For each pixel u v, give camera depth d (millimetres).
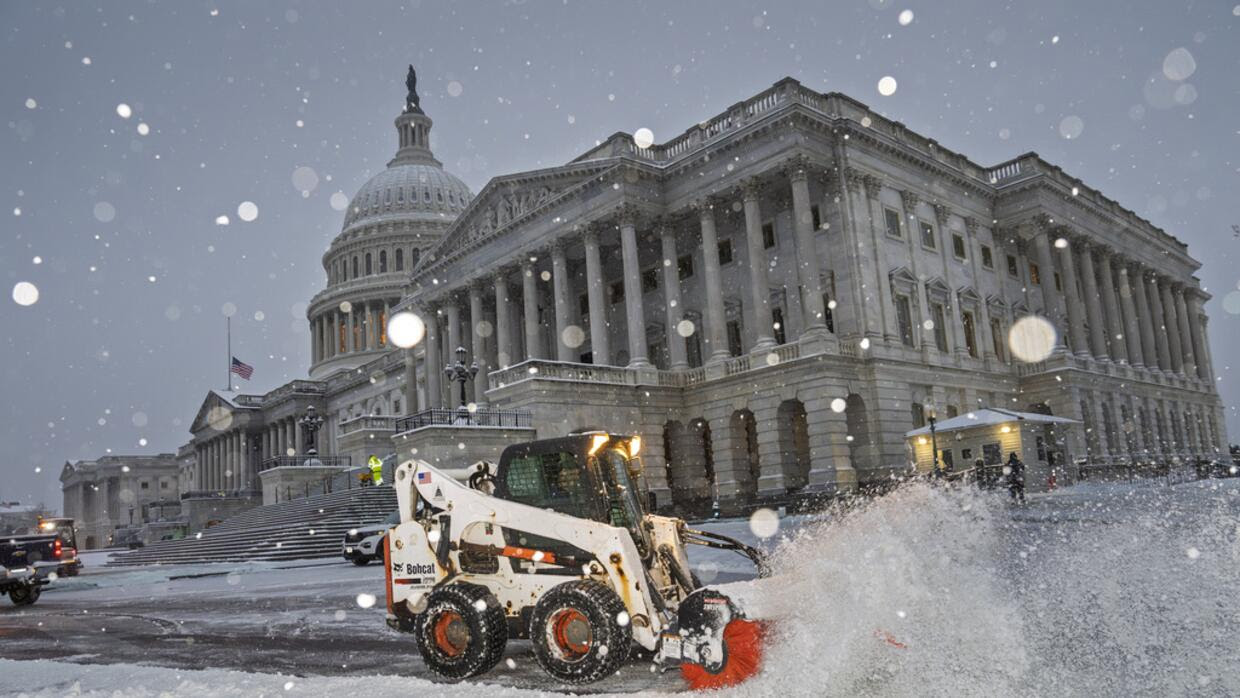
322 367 114875
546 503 9180
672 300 48875
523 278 54875
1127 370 61531
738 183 45781
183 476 141500
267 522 51469
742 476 45594
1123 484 40000
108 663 11430
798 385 42031
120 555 60312
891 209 47656
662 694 7262
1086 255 61375
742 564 18234
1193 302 80125
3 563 24719
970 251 53625
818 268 44125
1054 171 58500
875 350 43156
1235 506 16359
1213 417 76875
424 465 9711
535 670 8930
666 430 49188
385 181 125625
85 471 152375
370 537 30969
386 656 10703
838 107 46562
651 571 9203
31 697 8227
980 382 50500
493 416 42562
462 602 8648
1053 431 38531
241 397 112562
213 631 14578
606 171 48219
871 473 41250
